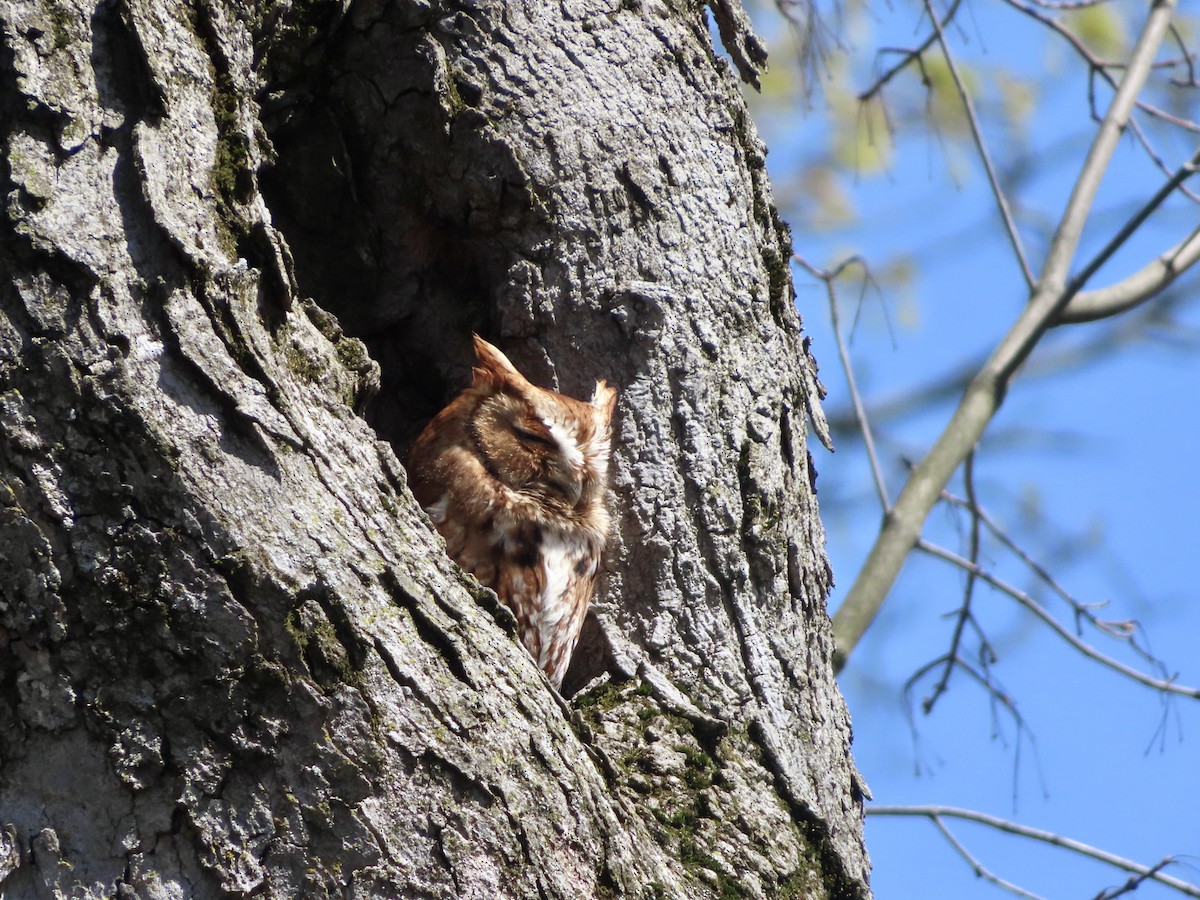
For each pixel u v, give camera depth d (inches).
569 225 316.2
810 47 444.8
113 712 209.8
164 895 208.4
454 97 311.3
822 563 342.0
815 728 316.8
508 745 226.4
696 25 346.9
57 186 211.6
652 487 314.3
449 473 333.7
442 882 215.3
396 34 309.0
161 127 221.5
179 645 209.0
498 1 317.7
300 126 318.7
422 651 222.7
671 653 308.0
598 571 315.9
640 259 319.3
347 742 213.3
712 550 313.1
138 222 215.2
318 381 237.9
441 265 336.2
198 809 210.1
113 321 209.0
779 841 289.6
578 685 321.4
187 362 212.1
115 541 207.3
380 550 225.0
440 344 344.8
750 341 329.1
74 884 208.1
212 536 209.0
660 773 285.3
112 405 206.7
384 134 314.2
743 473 319.6
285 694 211.8
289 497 216.8
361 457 233.1
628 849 239.9
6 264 207.9
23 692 209.0
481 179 311.9
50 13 217.3
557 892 223.9
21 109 212.7
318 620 213.5
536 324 319.3
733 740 301.7
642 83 327.6
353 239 327.3
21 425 205.9
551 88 317.4
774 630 316.8
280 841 211.0
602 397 316.2
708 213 328.5
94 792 209.8
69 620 207.6
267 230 229.8
